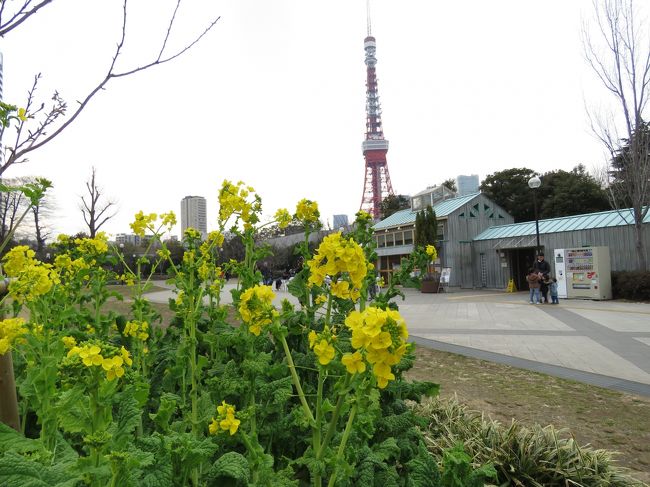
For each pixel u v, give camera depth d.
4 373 1.95
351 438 2.24
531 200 39.25
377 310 1.39
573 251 19.53
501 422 4.55
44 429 1.84
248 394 2.44
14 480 1.27
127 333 3.13
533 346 8.61
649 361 7.24
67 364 1.28
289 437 2.53
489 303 17.89
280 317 1.82
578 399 5.32
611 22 18.70
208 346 3.67
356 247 1.87
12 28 1.58
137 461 1.31
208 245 3.42
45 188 1.87
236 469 1.76
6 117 1.65
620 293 18.55
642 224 19.36
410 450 2.63
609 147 19.55
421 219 28.34
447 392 5.60
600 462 3.38
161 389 3.27
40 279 2.58
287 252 38.72
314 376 3.02
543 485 3.20
